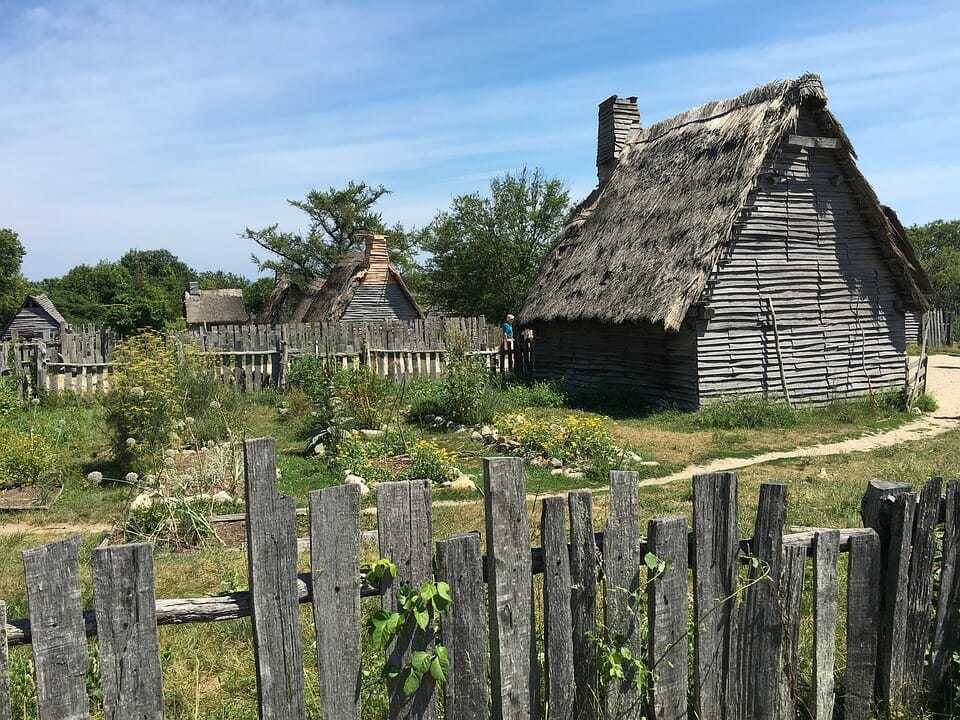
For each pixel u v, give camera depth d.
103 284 84.06
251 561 2.76
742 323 16.34
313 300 39.91
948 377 22.98
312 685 4.02
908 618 3.79
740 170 16.33
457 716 3.05
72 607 2.53
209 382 14.84
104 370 18.81
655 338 17.52
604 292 18.09
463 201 45.69
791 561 3.53
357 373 14.88
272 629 2.80
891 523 3.72
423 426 14.75
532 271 44.62
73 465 11.06
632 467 11.01
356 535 2.89
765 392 16.50
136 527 7.57
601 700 3.26
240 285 121.75
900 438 13.55
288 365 19.84
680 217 17.36
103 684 2.58
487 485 3.04
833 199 17.28
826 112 16.36
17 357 18.55
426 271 49.81
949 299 50.66
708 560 3.38
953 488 3.88
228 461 9.86
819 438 13.60
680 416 15.73
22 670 4.04
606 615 3.24
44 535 7.89
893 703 3.79
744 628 3.46
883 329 17.98
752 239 16.41
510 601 3.08
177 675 4.40
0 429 10.74
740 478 10.13
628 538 3.26
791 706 3.61
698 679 3.42
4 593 6.03
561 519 3.14
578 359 20.64
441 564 2.97
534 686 3.16
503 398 17.16
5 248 67.00
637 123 23.31
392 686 2.98
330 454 11.27
